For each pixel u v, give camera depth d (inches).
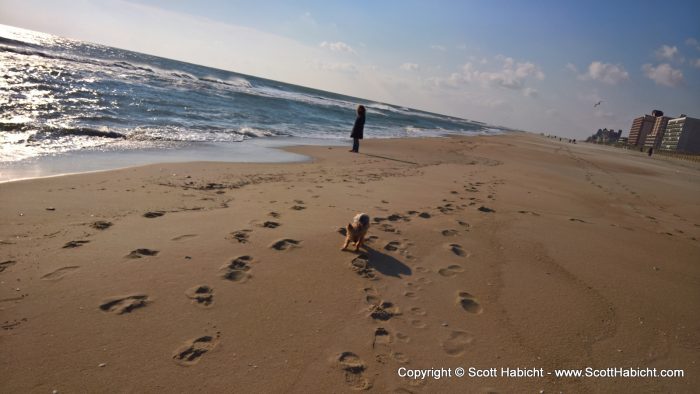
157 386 94.1
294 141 573.3
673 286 190.9
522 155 821.9
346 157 486.6
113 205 206.7
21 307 116.0
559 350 128.0
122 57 1652.3
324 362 109.6
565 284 176.9
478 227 238.7
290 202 249.3
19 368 94.5
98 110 508.1
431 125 1777.8
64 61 948.0
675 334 146.5
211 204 228.1
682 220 363.9
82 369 96.6
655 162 1397.6
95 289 129.2
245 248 171.5
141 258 152.1
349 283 154.5
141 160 324.5
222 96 933.8
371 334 124.7
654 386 116.0
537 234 241.1
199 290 136.2
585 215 319.9
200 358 104.9
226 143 469.1
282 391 97.5
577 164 780.0
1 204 187.2
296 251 175.3
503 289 164.9
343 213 236.7
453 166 518.6
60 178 242.5
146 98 661.9
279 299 137.6
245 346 111.9
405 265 175.9
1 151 288.7
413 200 289.3
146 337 110.3
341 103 1991.9
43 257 144.3
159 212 203.6
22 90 524.4
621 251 232.8
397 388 102.9
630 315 156.5
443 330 131.2
